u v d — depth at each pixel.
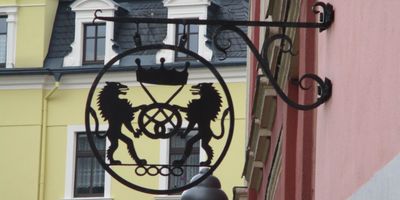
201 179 11.00
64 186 50.00
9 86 50.78
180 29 49.56
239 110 48.38
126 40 50.50
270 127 20.25
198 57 10.91
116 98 11.32
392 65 8.80
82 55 50.50
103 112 11.30
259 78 18.97
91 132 11.25
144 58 49.50
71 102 50.47
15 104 50.75
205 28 49.25
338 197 10.29
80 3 50.69
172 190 10.98
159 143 49.09
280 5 16.20
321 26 10.72
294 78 15.24
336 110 10.43
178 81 11.38
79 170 50.09
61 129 50.44
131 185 11.04
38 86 50.62
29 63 50.75
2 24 51.34
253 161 23.47
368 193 9.20
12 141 50.62
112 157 11.27
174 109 11.45
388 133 8.82
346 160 10.04
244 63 48.56
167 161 48.94
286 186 15.66
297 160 13.58
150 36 49.78
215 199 18.94
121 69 49.47
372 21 9.39
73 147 50.19
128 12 50.38
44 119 50.50
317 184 11.21
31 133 50.50
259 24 10.64
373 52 9.34
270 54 17.34
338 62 10.43
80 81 50.38
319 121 11.14
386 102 8.91
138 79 11.39
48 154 50.44
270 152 20.88
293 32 14.20
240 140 47.97
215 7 49.66
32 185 50.19
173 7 49.66
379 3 9.20
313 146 12.98
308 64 12.99
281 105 17.36
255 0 27.06
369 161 9.30
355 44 9.88
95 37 50.59
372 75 9.33
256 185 24.89
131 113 11.34
